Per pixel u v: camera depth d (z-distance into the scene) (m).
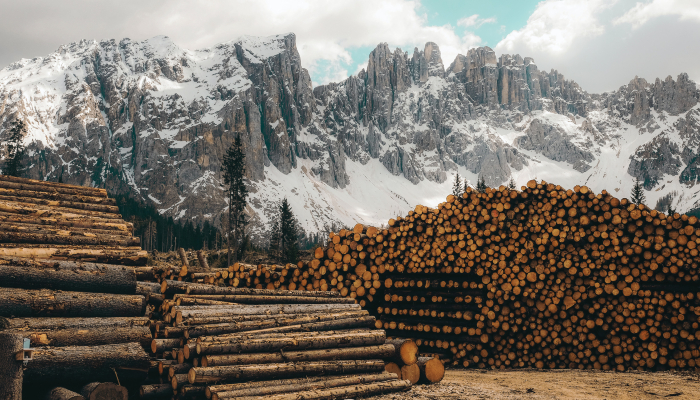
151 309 9.41
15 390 5.14
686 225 9.95
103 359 6.28
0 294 6.32
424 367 8.34
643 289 10.12
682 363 9.68
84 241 9.34
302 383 6.98
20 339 5.28
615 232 10.34
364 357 8.09
